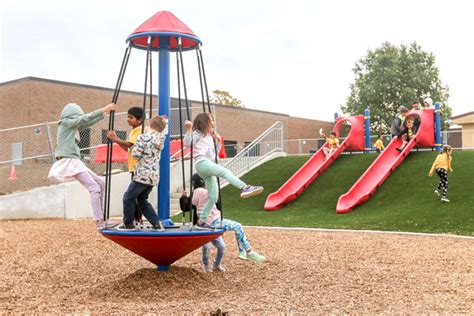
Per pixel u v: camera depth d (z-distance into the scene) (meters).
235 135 39.84
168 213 6.44
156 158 5.77
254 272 6.87
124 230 5.61
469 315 4.57
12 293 5.68
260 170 20.80
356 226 12.44
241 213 16.03
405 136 18.59
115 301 5.31
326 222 13.46
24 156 25.22
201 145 6.07
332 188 17.22
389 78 46.81
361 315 4.61
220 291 5.71
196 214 6.65
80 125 6.32
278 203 16.44
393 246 9.21
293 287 5.88
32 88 27.00
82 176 6.39
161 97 6.48
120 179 18.28
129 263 7.71
